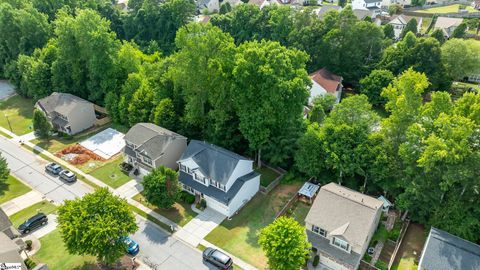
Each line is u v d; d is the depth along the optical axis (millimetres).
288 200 43781
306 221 36000
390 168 40062
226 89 47594
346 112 43656
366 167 41344
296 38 77688
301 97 45031
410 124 39688
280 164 49500
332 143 42406
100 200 33344
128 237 36375
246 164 43562
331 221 35031
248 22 89938
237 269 34344
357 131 41906
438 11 118812
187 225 39844
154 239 37875
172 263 34938
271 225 33000
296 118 47625
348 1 140125
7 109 68188
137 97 57625
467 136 33188
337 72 74625
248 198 43906
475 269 30172
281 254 30719
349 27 71750
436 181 35938
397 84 41906
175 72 51281
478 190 33688
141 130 50531
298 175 47812
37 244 36906
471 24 99438
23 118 64688
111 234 30891
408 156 36625
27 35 77875
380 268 33719
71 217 31844
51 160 51844
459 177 32656
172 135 49281
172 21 99562
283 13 81312
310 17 80875
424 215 38875
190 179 44406
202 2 141375
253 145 46281
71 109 58438
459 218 34594
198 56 47281
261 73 43312
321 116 52281
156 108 54062
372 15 109875
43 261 34844
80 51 65250
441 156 32406
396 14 119000
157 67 61250
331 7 113750
